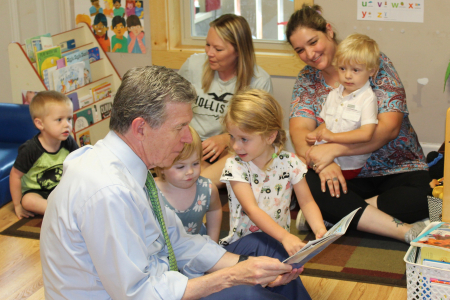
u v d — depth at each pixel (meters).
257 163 1.70
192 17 3.57
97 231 1.03
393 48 3.01
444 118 3.03
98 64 3.51
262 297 1.22
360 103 2.19
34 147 2.56
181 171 1.64
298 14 2.29
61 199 1.07
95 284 1.10
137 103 1.09
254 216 1.62
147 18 3.52
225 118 1.62
